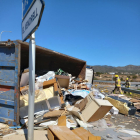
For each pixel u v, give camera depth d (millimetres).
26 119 4027
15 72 3781
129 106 5965
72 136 2910
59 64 9148
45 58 8102
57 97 4777
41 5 1853
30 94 2748
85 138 2992
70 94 6055
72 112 4637
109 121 4824
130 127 4488
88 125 4062
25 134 3410
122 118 5414
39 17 1928
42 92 4363
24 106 4129
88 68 12133
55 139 3090
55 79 4590
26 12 2617
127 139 3170
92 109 4297
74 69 9742
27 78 4336
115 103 6379
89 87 7508
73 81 7902
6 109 3957
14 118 3805
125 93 11789
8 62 3867
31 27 2279
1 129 3656
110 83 24797
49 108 4535
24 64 7410
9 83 3861
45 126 3811
